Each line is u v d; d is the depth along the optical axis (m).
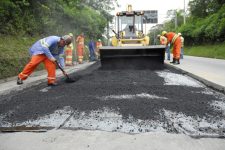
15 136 3.53
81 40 17.08
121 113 4.45
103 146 3.14
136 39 14.62
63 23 20.80
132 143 3.21
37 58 7.64
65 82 8.05
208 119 4.21
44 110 4.78
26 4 14.50
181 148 3.07
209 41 35.78
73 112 4.62
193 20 45.44
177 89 6.59
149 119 4.16
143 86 6.86
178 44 14.34
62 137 3.43
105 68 12.27
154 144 3.18
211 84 7.48
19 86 7.40
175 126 3.88
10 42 13.12
